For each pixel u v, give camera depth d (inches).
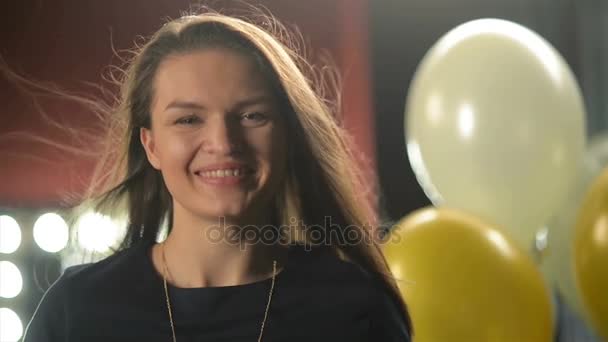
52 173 193.8
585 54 245.3
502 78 149.6
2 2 198.2
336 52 218.1
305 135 76.3
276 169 71.2
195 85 69.1
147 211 78.9
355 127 222.8
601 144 184.2
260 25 92.7
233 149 68.9
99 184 80.4
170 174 70.2
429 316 129.6
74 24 197.9
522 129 147.9
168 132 69.7
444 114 152.4
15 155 193.6
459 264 131.3
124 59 79.5
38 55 197.8
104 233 81.4
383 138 228.1
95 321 71.0
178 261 73.0
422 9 230.2
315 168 77.7
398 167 229.3
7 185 194.1
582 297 157.9
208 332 71.0
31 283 185.8
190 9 109.0
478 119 149.4
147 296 71.8
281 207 78.4
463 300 129.6
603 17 244.7
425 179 162.2
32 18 196.5
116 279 72.6
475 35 156.2
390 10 228.5
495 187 150.0
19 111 197.5
